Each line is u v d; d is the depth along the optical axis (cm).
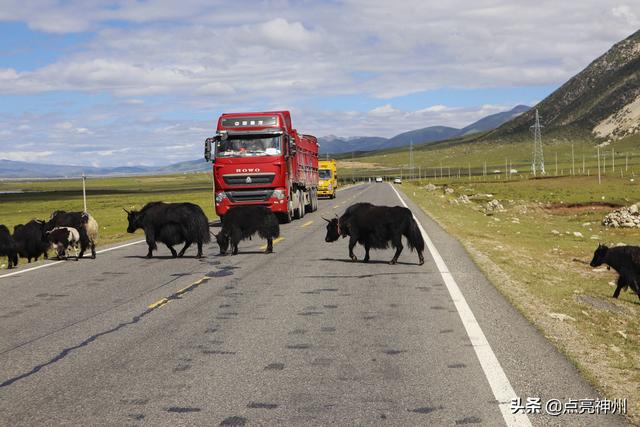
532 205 5644
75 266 1508
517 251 1998
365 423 486
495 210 4819
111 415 511
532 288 1196
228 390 569
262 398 546
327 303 980
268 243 1689
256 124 2581
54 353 709
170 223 1595
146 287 1165
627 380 601
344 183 14925
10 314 939
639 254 1299
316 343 735
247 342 744
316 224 2658
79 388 582
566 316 912
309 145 3419
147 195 11725
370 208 1441
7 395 566
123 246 2002
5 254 1606
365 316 881
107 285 1201
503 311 912
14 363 671
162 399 548
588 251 2292
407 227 1418
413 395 550
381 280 1202
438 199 5578
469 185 10775
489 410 511
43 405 537
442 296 1030
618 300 1299
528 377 598
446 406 521
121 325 848
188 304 990
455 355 676
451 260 1493
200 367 644
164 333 797
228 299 1027
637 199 6125
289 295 1054
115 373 627
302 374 615
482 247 1903
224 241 1639
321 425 483
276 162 2556
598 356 689
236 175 2564
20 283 1254
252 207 1652
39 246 1775
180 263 1511
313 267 1391
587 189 8200
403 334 773
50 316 918
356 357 673
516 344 721
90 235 1681
